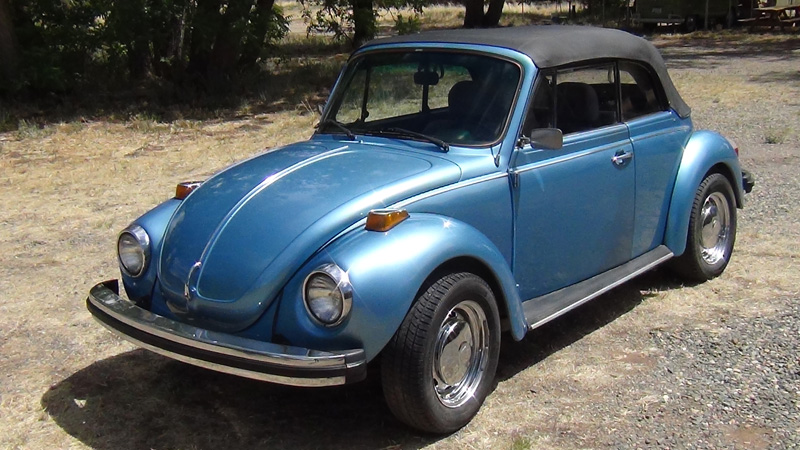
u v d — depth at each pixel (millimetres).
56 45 15117
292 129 12508
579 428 3945
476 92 4508
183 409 4254
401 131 4613
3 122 13062
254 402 4312
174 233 4098
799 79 16391
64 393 4445
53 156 10797
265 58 17344
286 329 3648
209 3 15289
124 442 3941
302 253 3678
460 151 4367
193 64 15930
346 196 3891
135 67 17344
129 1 14570
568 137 4691
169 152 10961
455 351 3898
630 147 5098
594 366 4605
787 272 5973
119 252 4285
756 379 4371
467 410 3961
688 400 4180
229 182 4254
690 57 21703
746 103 13617
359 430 4008
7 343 5129
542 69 4496
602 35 5074
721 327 5066
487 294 3961
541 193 4492
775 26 30344
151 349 3850
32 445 3930
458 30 5039
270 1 16641
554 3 44219
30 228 7602
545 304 4566
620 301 5574
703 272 5805
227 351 3566
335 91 5090
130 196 8672
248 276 3703
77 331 5297
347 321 3486
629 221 5184
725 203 5957
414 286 3600
